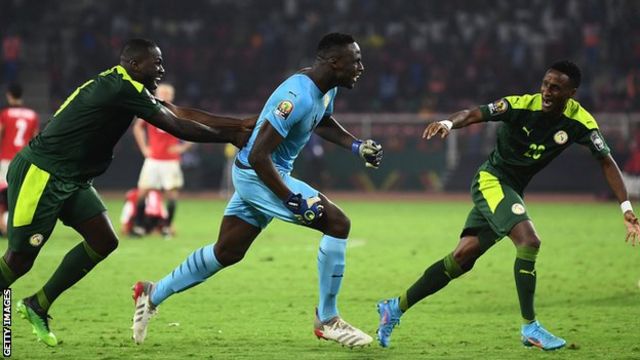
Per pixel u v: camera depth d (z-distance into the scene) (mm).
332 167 82875
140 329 21344
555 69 20891
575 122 21469
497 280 32812
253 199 20625
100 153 20891
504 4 103500
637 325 24328
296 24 101938
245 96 95312
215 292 29984
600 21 99812
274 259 38656
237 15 103750
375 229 52000
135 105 20078
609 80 94875
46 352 20688
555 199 76562
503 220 20953
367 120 81938
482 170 22078
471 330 23688
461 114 21219
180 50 98750
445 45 97750
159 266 36406
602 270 35562
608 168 21703
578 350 21031
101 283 31875
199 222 55812
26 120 46969
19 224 20281
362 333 20656
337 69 20328
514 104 21281
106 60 98500
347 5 105312
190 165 82438
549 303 28047
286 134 19922
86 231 21234
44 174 20297
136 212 47531
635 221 21312
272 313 26234
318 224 20641
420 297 21469
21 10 102500
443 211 65062
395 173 82062
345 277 33781
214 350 21031
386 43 97750
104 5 104375
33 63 99438
